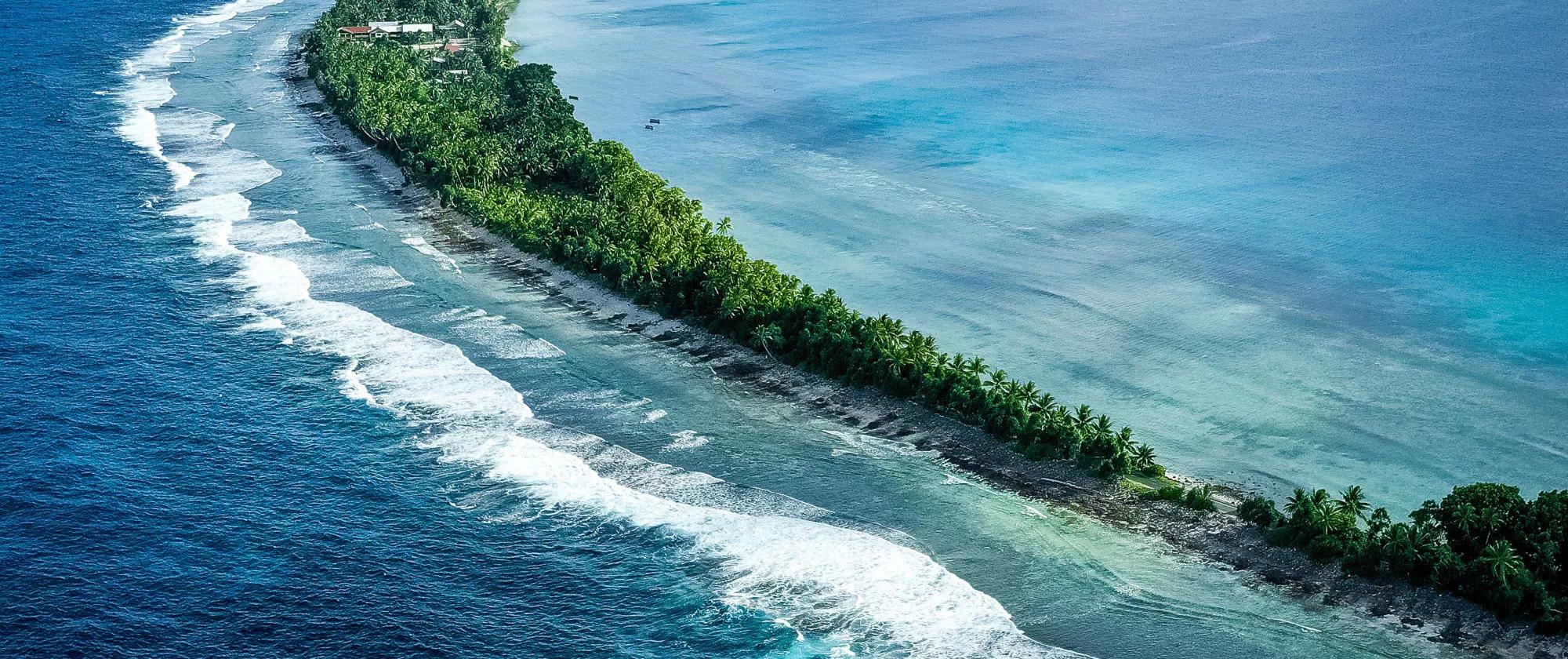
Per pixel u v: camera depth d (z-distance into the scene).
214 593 124.75
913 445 144.12
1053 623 117.06
